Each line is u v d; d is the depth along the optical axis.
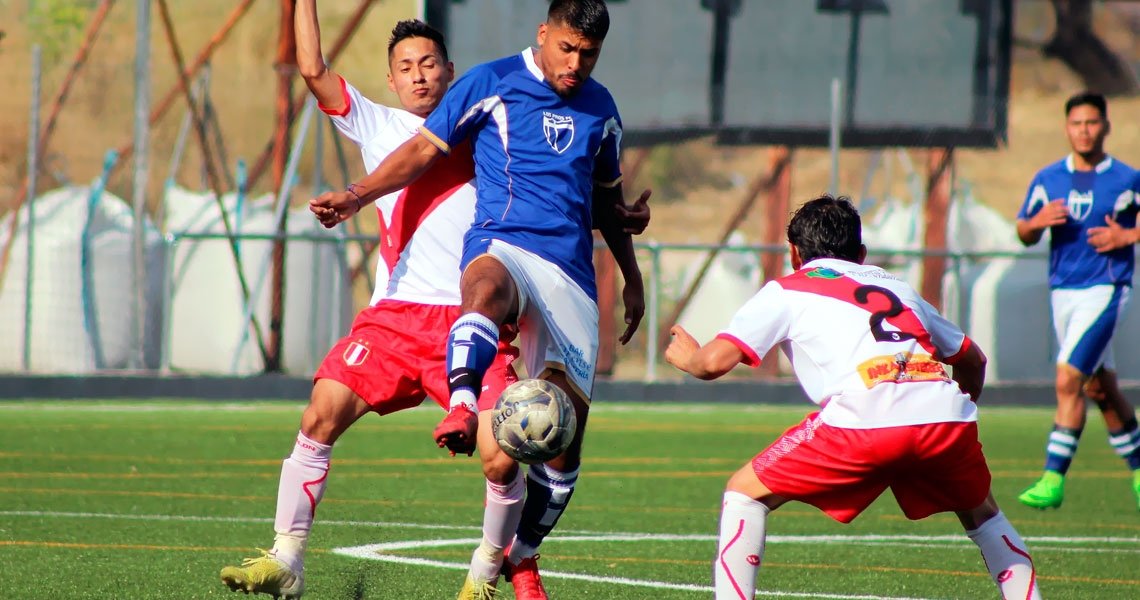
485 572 17.38
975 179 107.19
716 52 64.69
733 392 58.72
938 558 23.14
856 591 19.88
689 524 26.70
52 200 59.22
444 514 27.28
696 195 101.94
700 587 19.80
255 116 86.69
